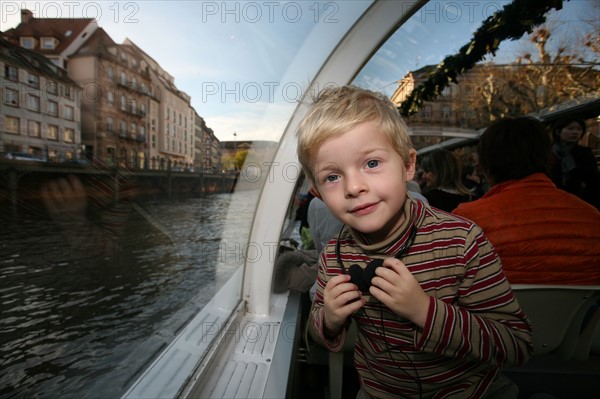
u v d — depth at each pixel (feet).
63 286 5.22
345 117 2.08
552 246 3.70
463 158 23.58
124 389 2.69
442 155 7.47
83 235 5.68
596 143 10.57
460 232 2.40
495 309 2.36
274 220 3.77
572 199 3.96
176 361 2.70
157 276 5.18
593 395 4.39
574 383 4.40
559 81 13.89
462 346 2.11
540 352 4.10
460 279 2.39
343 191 2.15
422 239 2.43
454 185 7.37
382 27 3.35
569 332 4.16
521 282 3.85
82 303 4.70
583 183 8.58
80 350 3.29
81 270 5.69
